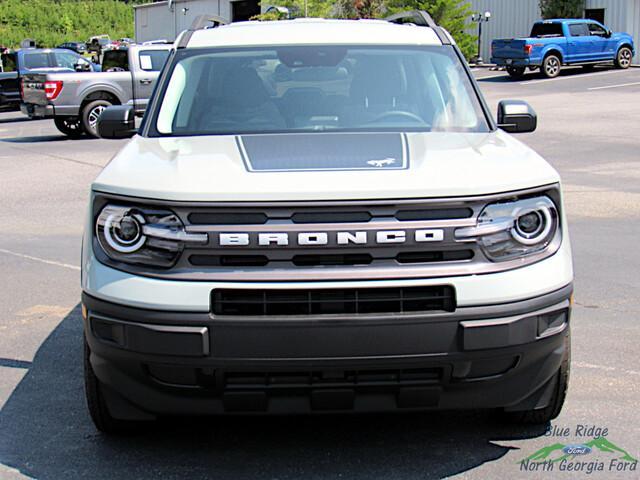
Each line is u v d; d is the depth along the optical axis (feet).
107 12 403.95
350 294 10.96
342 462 12.66
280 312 10.96
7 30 358.84
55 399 15.26
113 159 13.12
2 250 27.86
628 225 29.68
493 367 11.49
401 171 11.65
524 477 12.13
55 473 12.39
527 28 132.77
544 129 58.65
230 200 11.03
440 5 123.03
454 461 12.63
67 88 62.64
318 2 117.39
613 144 50.75
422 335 11.00
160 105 15.38
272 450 13.07
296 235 10.92
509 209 11.46
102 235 11.59
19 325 19.84
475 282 11.09
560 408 13.32
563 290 11.65
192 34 17.26
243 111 15.19
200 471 12.41
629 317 19.65
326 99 15.39
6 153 55.31
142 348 11.16
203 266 11.10
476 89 15.83
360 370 11.11
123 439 13.51
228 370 11.05
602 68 114.11
